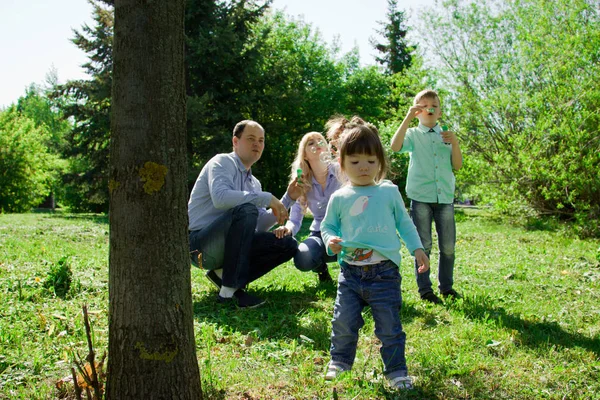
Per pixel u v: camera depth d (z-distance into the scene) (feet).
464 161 42.50
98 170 67.51
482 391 8.91
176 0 6.89
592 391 9.00
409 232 9.85
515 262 22.06
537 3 40.70
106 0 63.62
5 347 10.43
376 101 102.06
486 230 36.68
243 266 14.29
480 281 18.29
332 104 94.79
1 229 32.40
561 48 36.45
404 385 8.82
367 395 8.55
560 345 11.30
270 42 87.51
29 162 92.63
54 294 14.38
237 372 9.50
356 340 9.66
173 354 7.00
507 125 40.88
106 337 11.19
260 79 67.26
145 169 6.76
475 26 45.68
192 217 15.25
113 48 6.84
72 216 59.41
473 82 45.01
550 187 37.27
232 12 66.74
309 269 16.80
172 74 6.89
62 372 9.34
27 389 8.65
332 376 9.23
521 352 10.84
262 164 74.43
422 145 16.19
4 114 97.30
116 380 6.97
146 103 6.74
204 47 60.29
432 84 48.60
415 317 13.50
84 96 64.64
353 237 9.62
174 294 7.03
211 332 11.54
